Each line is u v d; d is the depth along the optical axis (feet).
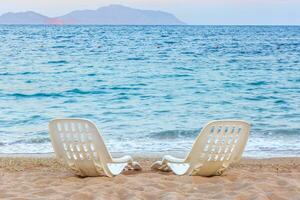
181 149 36.14
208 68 102.27
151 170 25.80
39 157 31.89
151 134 42.29
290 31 326.03
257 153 34.09
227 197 18.86
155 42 175.01
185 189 20.57
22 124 47.85
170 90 71.92
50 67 101.24
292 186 20.89
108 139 40.37
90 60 115.85
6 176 24.43
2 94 67.82
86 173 23.52
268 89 73.92
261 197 18.60
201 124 48.60
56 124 22.41
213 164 22.97
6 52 132.46
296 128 44.88
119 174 23.63
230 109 57.47
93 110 56.18
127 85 76.28
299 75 91.25
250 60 120.37
